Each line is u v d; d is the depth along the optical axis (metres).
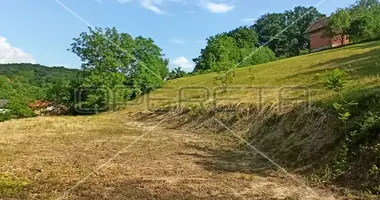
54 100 40.12
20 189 8.62
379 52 24.89
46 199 7.84
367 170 8.13
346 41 55.09
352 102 10.39
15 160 12.11
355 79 14.91
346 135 9.44
